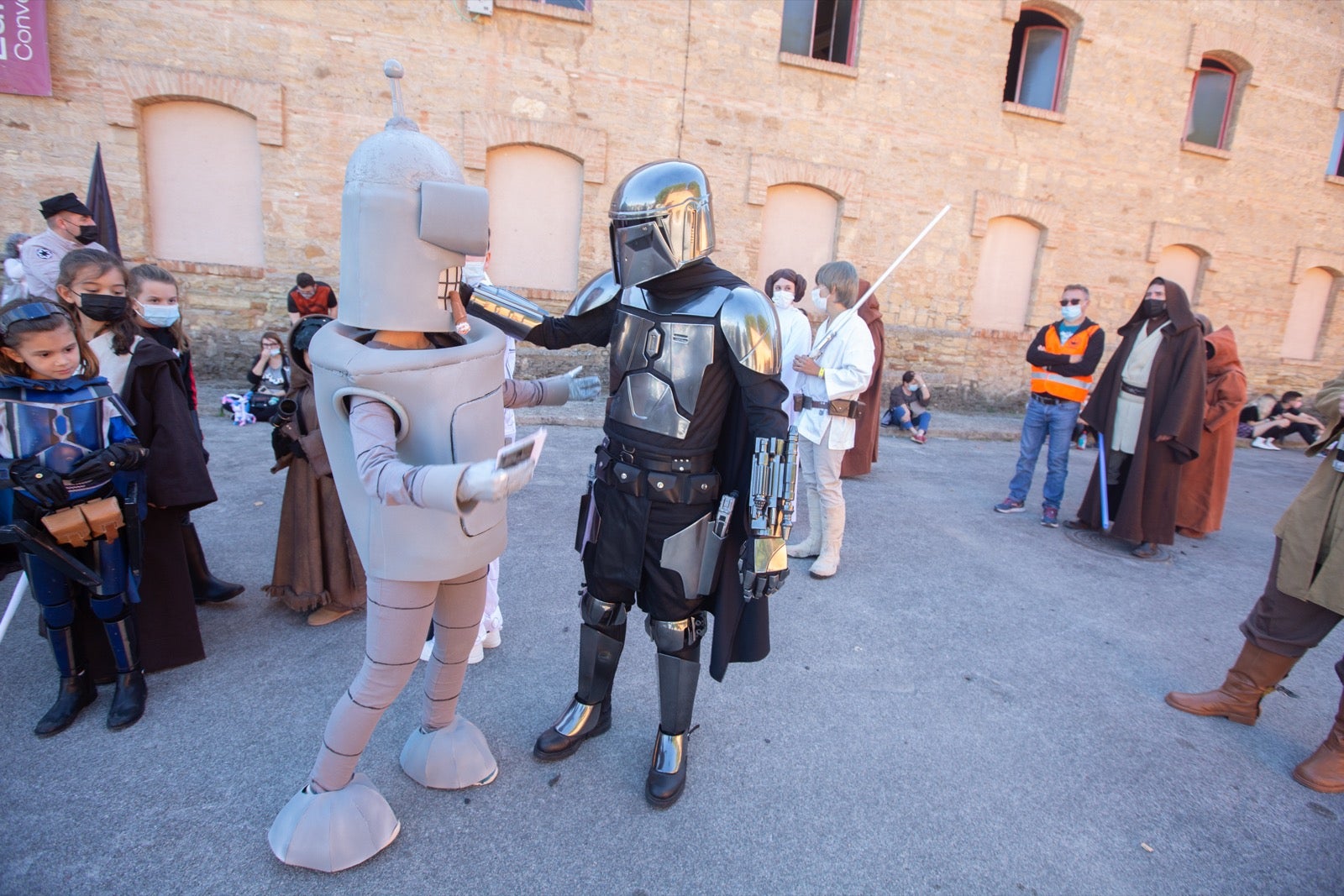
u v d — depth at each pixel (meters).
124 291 2.65
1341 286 13.30
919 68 9.77
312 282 6.26
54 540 2.30
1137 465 5.02
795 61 9.17
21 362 2.34
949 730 2.89
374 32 7.78
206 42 7.36
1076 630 3.91
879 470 7.27
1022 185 10.64
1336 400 2.73
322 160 7.87
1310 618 2.87
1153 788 2.64
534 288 8.91
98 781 2.27
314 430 3.01
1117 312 11.73
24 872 1.92
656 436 2.14
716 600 2.35
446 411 1.74
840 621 3.78
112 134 7.23
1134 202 11.36
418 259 1.69
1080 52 10.48
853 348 4.03
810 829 2.30
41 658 2.91
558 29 8.31
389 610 1.81
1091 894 2.13
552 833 2.20
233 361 8.05
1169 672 3.52
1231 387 5.45
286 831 1.97
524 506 5.11
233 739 2.51
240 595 3.54
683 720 2.37
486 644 3.19
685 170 2.04
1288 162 12.16
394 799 2.28
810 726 2.84
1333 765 2.70
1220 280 12.23
